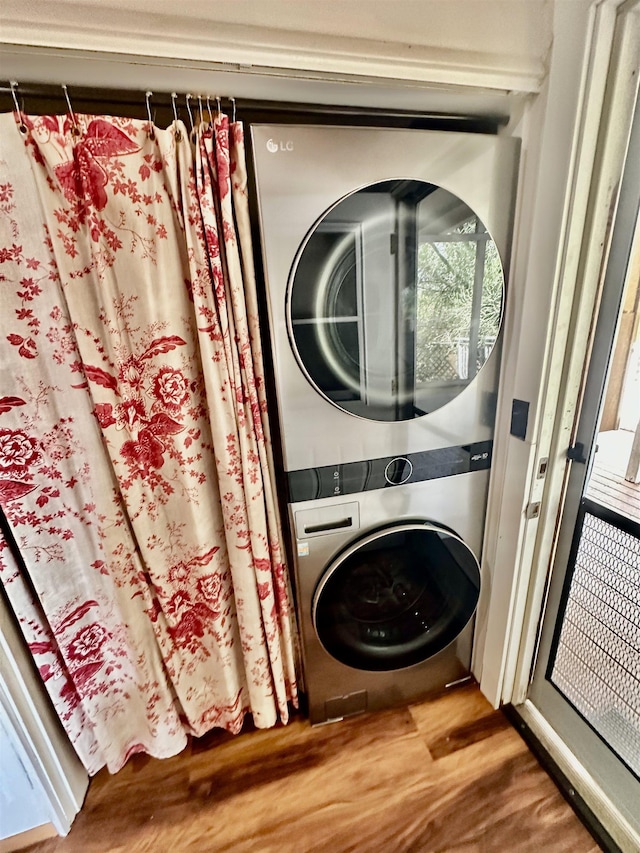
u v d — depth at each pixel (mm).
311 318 956
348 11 785
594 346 1018
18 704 1028
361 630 1295
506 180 999
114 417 977
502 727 1392
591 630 1189
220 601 1207
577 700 1257
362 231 932
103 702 1211
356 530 1168
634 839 1067
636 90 830
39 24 694
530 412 1077
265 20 759
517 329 1081
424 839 1125
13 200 823
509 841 1111
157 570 1119
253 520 1103
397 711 1458
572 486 1148
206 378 982
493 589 1340
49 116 803
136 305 945
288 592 1312
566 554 1206
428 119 1046
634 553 1042
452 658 1444
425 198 949
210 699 1336
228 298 968
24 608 1023
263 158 847
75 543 1056
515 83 901
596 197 898
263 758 1336
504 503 1225
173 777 1299
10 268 854
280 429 1030
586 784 1199
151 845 1146
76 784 1229
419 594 1313
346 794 1232
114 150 841
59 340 924
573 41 826
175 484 1084
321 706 1377
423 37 832
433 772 1275
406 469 1155
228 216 898
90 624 1129
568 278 958
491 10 837
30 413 935
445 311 1041
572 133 860
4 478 937
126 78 828
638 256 942
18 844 1151
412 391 1087
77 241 875
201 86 868
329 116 1009
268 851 1120
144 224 899
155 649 1206
